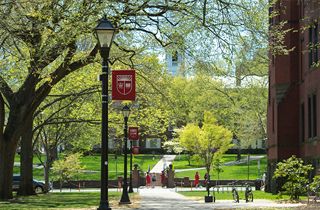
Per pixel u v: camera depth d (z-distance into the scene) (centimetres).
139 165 5906
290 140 2430
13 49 1518
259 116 4631
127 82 1082
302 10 2369
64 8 1537
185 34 1717
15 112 1877
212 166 3638
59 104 2830
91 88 2309
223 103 5441
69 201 1848
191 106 5900
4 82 1867
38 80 1942
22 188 2472
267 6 1725
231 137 3516
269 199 1962
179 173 4888
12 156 1894
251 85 4416
